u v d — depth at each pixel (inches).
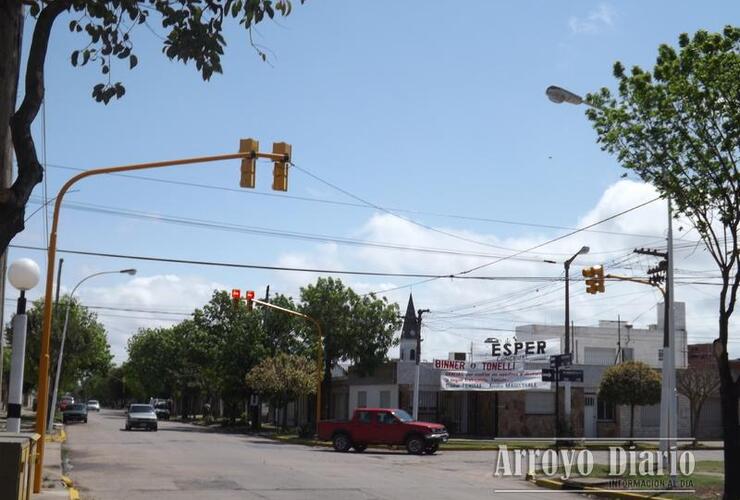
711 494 694.5
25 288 639.1
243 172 685.9
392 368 2004.2
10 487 368.8
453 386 1841.8
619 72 681.6
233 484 748.0
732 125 631.8
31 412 3090.6
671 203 751.7
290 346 2332.7
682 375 1739.7
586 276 1162.6
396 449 1487.5
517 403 1872.5
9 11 339.0
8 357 2187.5
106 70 389.4
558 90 687.7
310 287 2078.0
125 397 6250.0
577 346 2352.4
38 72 339.9
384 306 2074.3
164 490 693.9
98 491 682.8
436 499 670.5
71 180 689.6
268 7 373.1
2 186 332.8
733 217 651.5
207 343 2598.4
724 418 654.5
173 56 390.0
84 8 376.5
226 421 2652.6
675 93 645.9
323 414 2278.5
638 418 1940.2
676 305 2368.4
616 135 682.2
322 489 721.6
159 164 691.4
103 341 2714.1
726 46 643.5
